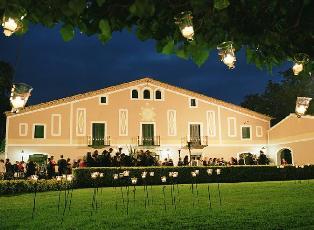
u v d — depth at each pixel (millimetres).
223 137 37406
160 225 7590
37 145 33031
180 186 17109
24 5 2773
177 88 37062
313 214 8586
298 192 13531
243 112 38312
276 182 18531
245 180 21703
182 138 36344
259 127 38469
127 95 35875
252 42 3520
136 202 11375
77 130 34125
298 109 4602
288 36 3375
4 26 2672
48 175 20188
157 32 3154
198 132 36938
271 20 3275
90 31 3002
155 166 20328
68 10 2758
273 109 51812
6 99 44375
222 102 37906
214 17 3141
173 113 36625
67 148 33625
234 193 13602
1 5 2652
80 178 18312
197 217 8445
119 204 10961
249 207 9930
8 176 22422
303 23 3236
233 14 3199
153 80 36594
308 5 3123
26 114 33312
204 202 11125
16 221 8438
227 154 37156
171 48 3193
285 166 22641
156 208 9961
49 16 2896
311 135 32656
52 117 33781
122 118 35312
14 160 32344
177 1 3029
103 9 2934
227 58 3109
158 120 36125
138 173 19469
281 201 11094
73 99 34438
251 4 3148
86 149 34031
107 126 34844
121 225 7676
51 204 11289
